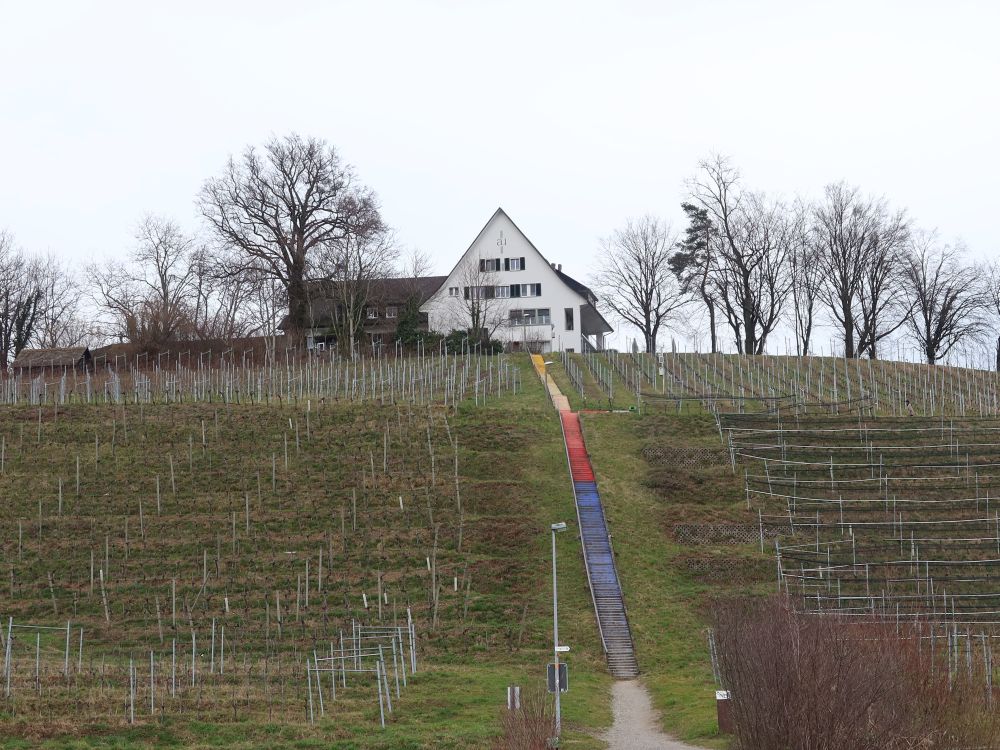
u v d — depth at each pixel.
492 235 122.06
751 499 64.56
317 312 119.88
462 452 69.12
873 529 61.19
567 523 61.72
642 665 49.91
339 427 72.06
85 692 41.12
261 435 70.62
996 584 55.97
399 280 131.00
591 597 55.34
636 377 93.38
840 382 94.44
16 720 37.34
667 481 66.56
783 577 56.41
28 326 123.94
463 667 48.50
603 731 39.34
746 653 34.00
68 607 54.12
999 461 68.12
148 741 36.50
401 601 54.84
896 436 72.12
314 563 57.81
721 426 73.81
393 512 62.31
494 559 58.56
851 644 33.88
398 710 41.06
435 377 92.19
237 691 42.50
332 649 47.28
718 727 37.66
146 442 69.62
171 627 52.28
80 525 60.88
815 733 31.22
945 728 33.47
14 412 73.75
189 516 61.75
